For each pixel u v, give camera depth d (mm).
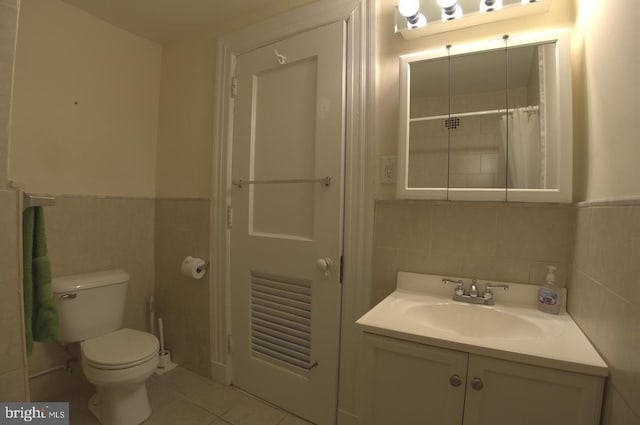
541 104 1160
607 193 837
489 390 864
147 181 2260
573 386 783
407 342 954
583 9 1071
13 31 801
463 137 1275
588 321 917
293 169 1677
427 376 937
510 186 1200
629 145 708
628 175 706
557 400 802
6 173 807
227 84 1904
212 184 1963
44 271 1035
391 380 986
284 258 1689
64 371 1830
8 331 810
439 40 1345
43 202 936
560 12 1167
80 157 1921
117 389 1533
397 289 1385
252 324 1840
